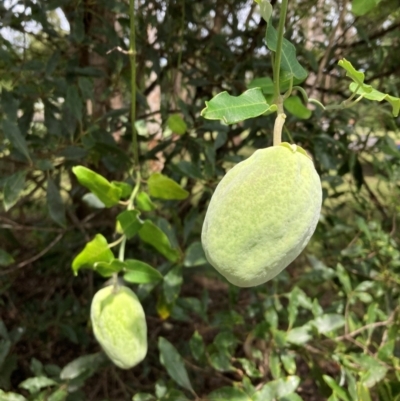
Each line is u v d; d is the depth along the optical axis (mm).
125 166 523
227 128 529
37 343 755
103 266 339
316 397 707
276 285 549
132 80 379
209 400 403
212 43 645
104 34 549
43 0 509
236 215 207
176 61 678
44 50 736
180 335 812
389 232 688
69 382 469
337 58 704
